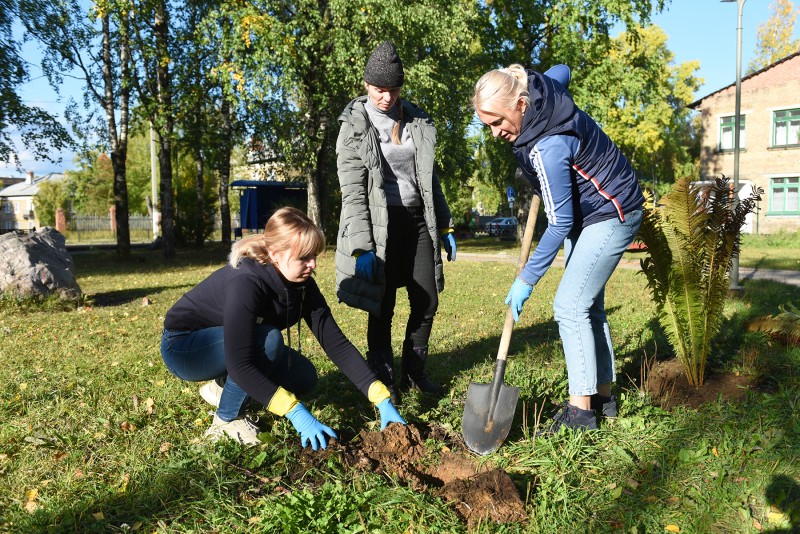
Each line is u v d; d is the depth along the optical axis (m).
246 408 3.09
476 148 24.31
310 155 17.62
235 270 2.74
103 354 5.18
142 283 11.88
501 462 2.82
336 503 2.33
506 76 2.76
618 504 2.39
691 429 3.08
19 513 2.36
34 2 16.62
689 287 3.67
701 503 2.40
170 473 2.62
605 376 3.30
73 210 58.47
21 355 5.19
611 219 2.99
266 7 15.31
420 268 3.76
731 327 5.47
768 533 2.23
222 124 22.47
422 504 2.32
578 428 3.03
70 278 8.82
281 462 2.73
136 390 3.95
